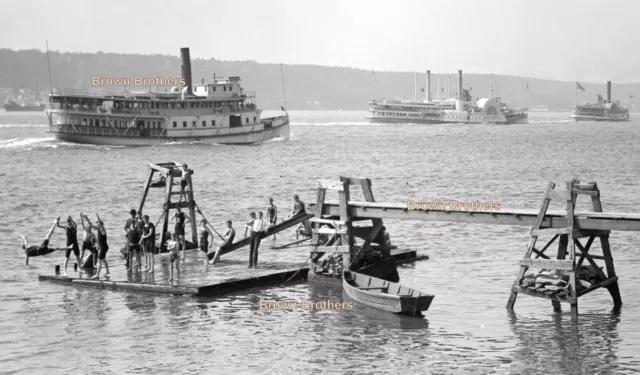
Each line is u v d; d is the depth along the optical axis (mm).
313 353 26625
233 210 63062
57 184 86875
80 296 34438
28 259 40688
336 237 37500
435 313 31281
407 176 95938
